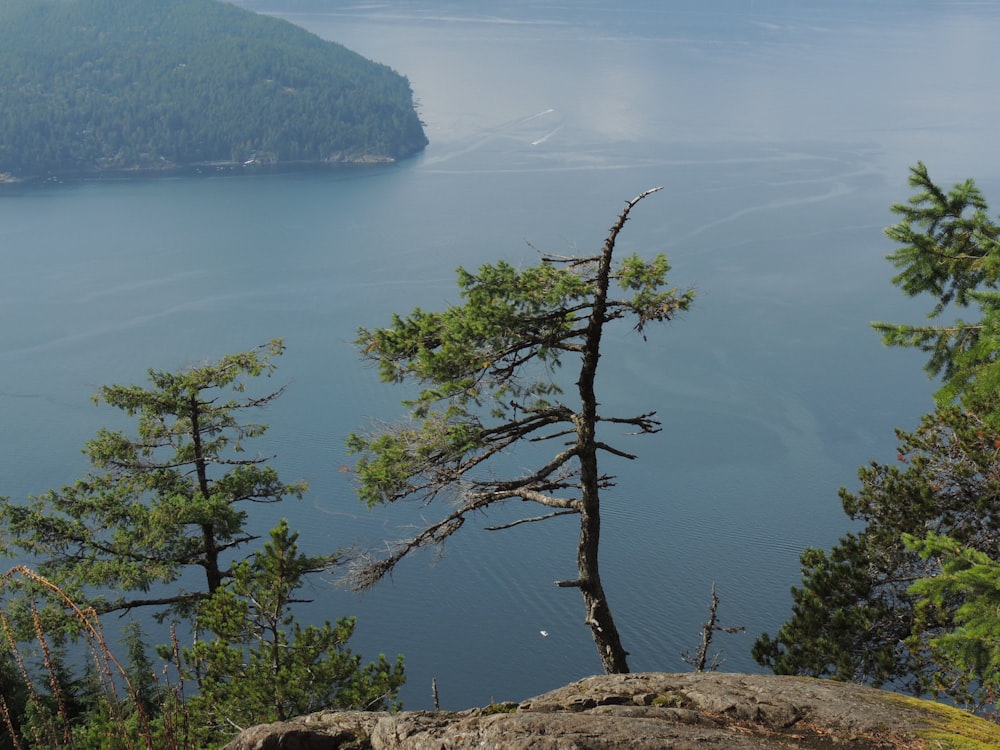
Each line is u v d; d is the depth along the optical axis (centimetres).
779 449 9688
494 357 1204
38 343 14300
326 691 1397
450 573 7050
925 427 1509
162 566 2095
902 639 1385
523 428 1259
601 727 568
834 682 681
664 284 1181
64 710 414
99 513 2152
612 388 11300
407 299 16412
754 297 15388
